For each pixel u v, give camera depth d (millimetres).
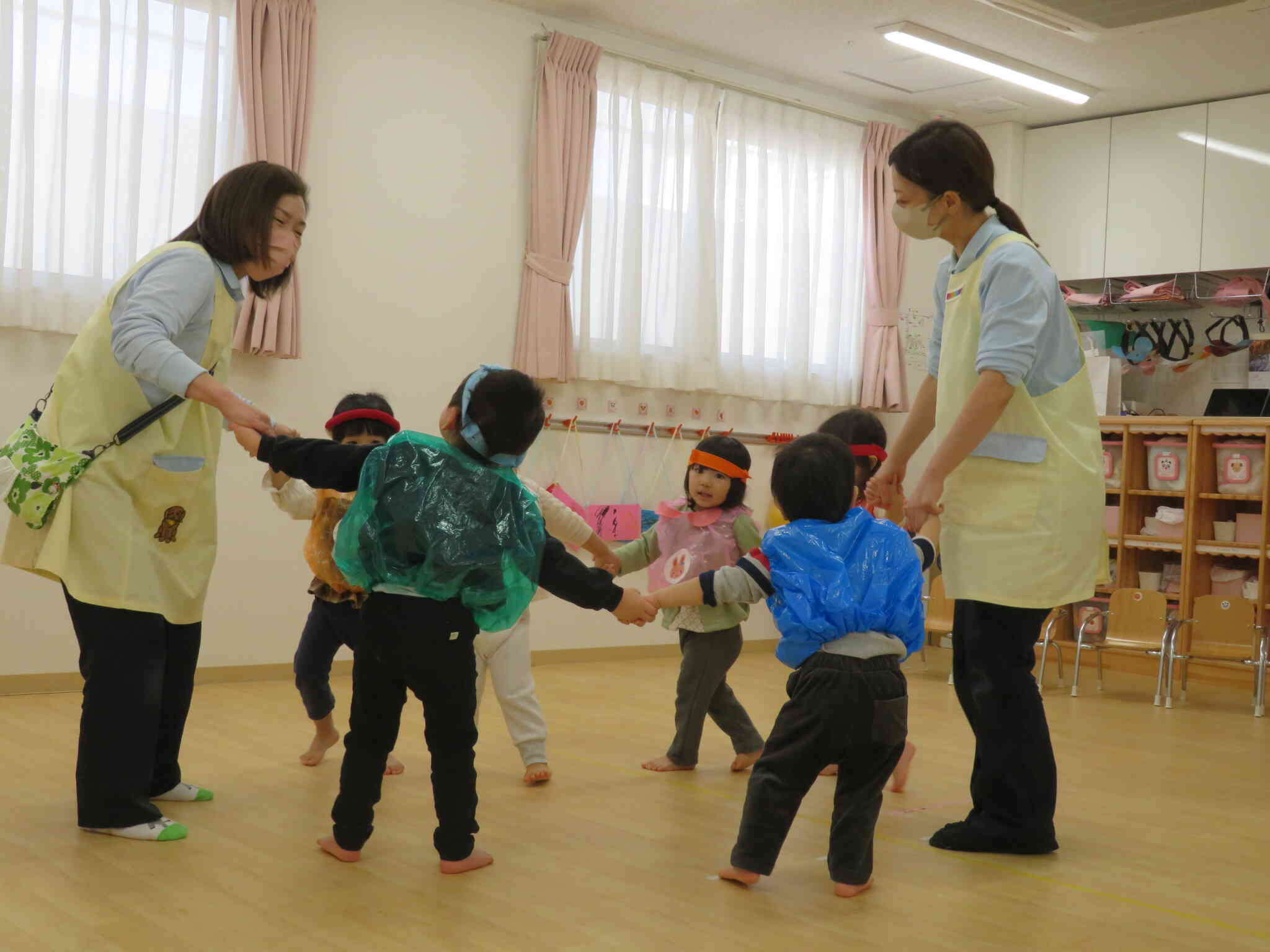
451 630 2105
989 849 2480
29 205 4055
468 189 5203
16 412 4090
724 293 6051
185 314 2277
